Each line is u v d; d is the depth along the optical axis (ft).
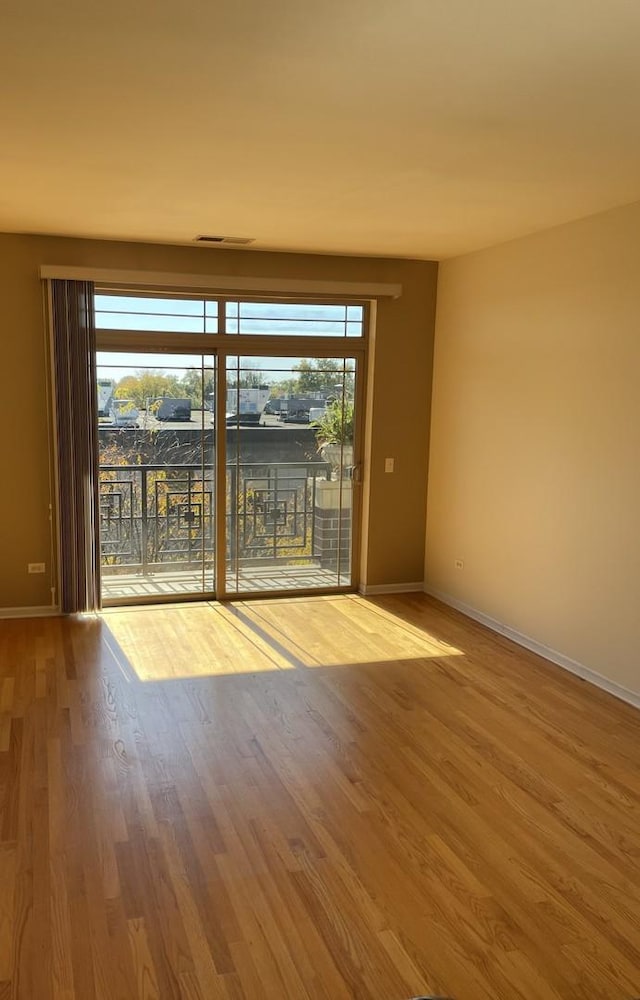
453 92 8.10
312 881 8.63
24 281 16.55
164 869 8.75
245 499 19.07
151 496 18.43
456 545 18.93
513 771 11.19
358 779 10.86
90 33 6.79
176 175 11.59
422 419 19.84
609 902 8.41
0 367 16.67
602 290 13.75
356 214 14.06
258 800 10.25
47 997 6.93
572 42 6.86
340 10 6.28
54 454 17.25
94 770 10.91
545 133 9.40
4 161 10.91
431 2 6.12
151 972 7.24
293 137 9.70
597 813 10.16
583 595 14.60
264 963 7.39
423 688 14.14
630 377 13.19
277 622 17.74
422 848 9.30
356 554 20.17
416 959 7.50
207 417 18.49
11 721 12.44
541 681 14.56
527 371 15.94
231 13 6.36
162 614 18.13
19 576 17.52
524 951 7.64
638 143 9.75
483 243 16.72
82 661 15.11
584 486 14.42
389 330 19.15
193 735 12.07
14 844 9.16
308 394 19.13
